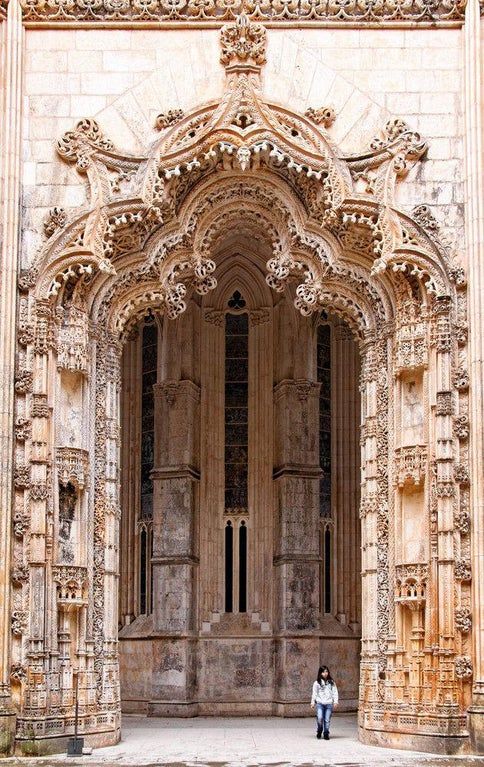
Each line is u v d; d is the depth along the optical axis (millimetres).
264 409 34219
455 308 24969
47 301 24766
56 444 24797
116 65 26141
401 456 25094
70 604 24234
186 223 26422
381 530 25641
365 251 26266
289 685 31750
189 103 26031
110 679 25078
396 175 25562
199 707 32219
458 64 26141
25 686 23422
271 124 25578
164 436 33438
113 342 26578
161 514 33000
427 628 24125
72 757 22656
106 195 25297
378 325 26500
